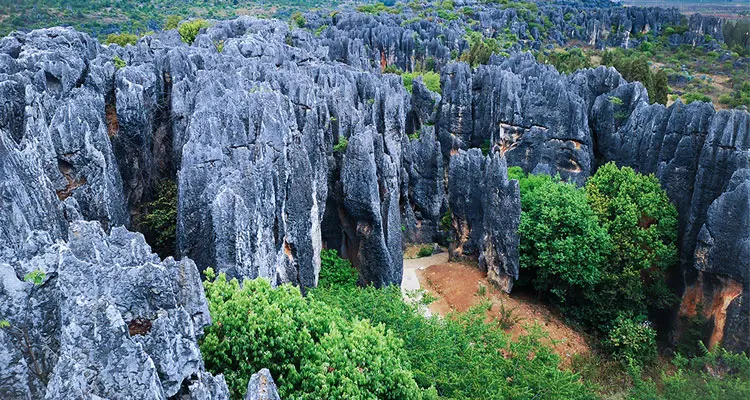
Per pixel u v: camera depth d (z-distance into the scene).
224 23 105.94
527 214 56.72
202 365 18.73
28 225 21.44
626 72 85.12
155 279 17.84
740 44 68.75
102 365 15.52
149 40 86.12
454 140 75.00
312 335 26.52
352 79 68.38
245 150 38.28
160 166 47.91
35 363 16.88
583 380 47.25
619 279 53.88
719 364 44.78
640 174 59.34
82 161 33.53
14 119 36.09
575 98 66.31
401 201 66.81
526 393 31.36
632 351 50.81
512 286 58.09
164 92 51.69
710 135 52.59
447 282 59.09
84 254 18.84
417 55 131.38
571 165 66.88
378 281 50.41
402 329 34.66
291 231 42.31
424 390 28.39
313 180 43.69
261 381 17.95
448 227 67.31
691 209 53.59
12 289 16.80
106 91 45.62
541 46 161.88
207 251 32.31
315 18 167.25
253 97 43.12
